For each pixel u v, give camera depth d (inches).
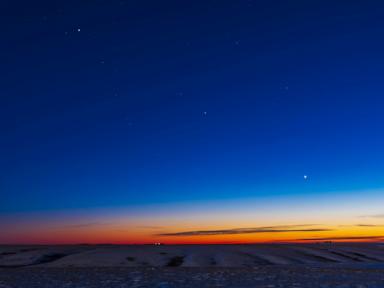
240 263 1156.5
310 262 1194.0
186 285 635.5
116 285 645.9
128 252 1321.4
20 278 759.1
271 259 1228.5
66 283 679.1
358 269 899.4
